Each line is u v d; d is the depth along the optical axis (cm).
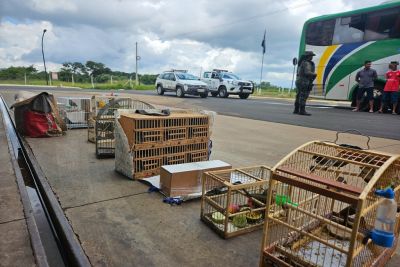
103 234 252
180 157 409
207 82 2181
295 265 201
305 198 232
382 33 1146
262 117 1015
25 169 459
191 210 304
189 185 333
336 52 1295
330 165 222
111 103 505
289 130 768
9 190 327
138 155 378
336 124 863
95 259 218
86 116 767
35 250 223
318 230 226
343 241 210
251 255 232
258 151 546
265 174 345
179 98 1838
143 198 328
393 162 199
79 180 376
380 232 174
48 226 289
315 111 1233
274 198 215
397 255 238
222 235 256
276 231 218
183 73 2053
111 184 365
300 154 239
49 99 651
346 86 1280
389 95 1151
